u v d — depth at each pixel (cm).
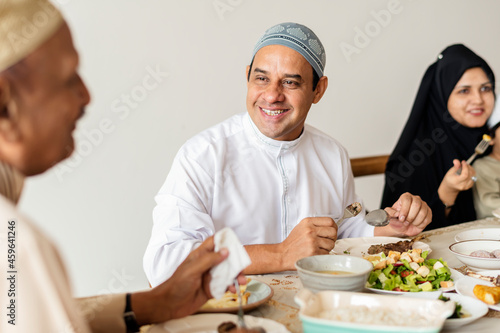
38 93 76
